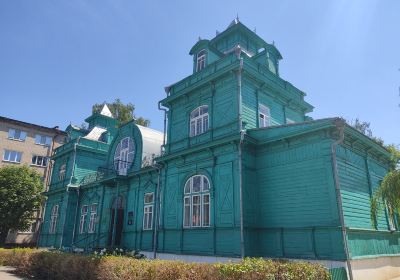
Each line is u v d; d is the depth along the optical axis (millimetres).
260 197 14961
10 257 18125
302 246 12773
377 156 16609
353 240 12258
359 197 13750
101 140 33438
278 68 21156
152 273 8945
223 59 17422
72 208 29375
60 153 33219
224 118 16562
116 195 23047
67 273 12938
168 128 20156
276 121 18531
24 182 31797
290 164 14094
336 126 12570
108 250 20781
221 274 7836
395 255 15016
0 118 42031
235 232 14133
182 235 16797
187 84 19469
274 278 7605
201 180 16719
